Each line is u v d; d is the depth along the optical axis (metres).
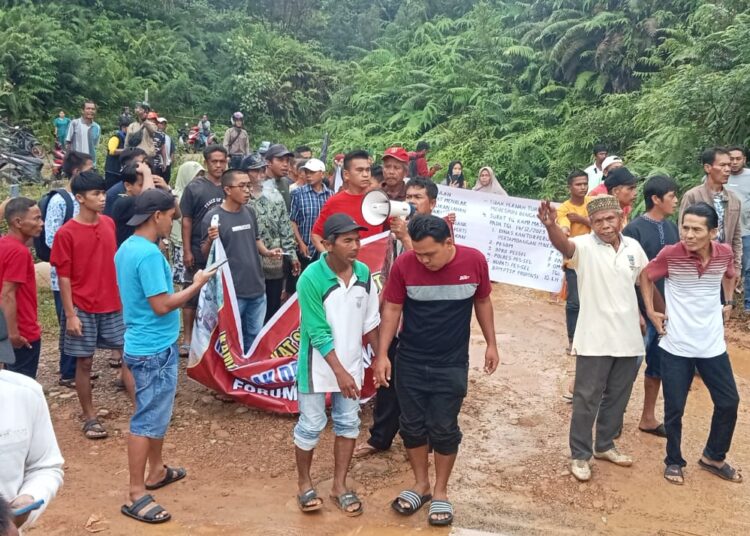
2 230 9.20
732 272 5.11
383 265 5.25
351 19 33.62
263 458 4.80
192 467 4.64
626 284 4.52
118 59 24.75
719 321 4.52
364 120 21.83
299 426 4.07
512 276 8.16
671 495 4.43
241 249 5.76
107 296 5.07
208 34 29.06
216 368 5.32
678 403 4.55
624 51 15.77
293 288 7.14
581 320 4.55
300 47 28.69
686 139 10.48
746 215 8.00
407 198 4.93
